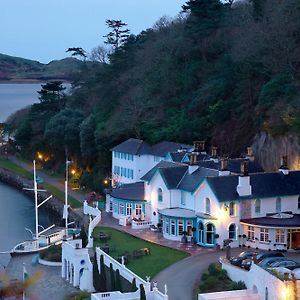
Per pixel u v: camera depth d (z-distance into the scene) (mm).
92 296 52969
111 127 121750
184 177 79062
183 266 61750
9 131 189250
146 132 116438
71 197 116125
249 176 71875
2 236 93375
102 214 91562
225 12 135750
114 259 62281
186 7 140750
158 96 131750
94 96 159250
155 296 51844
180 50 134625
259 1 120062
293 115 86688
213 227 69500
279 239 66875
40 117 166125
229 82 111312
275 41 99250
